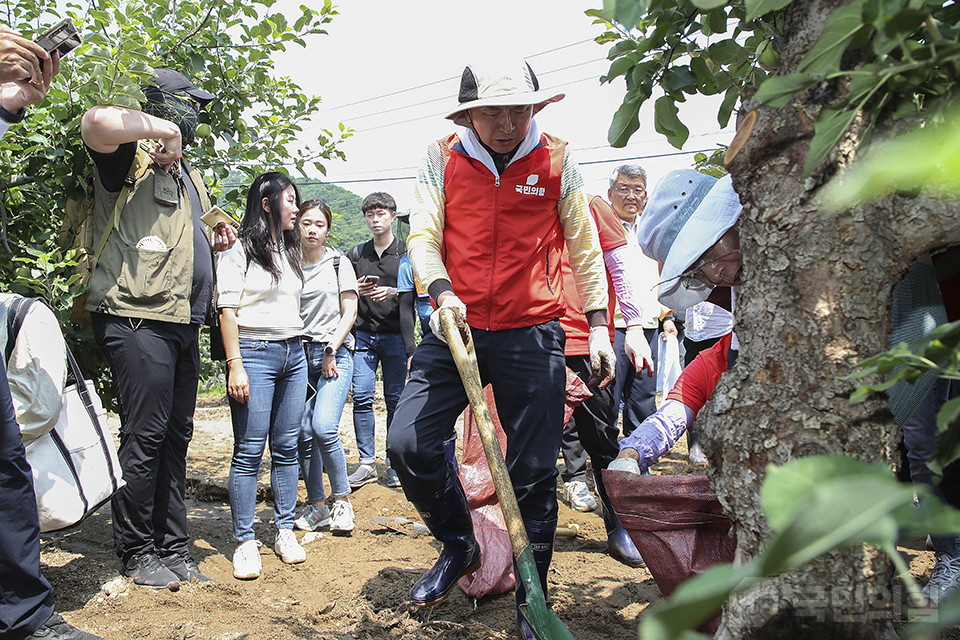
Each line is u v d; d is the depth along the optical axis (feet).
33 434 8.32
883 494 1.60
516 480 8.32
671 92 5.66
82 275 10.16
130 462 9.97
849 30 2.57
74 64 10.84
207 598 9.86
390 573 10.80
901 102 3.58
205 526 13.50
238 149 14.83
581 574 10.84
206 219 10.89
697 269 7.00
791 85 2.71
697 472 17.63
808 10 4.11
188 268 10.07
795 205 4.10
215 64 14.23
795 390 4.15
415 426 8.25
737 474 4.39
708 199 6.89
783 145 4.18
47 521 8.56
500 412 8.64
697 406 7.84
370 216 17.95
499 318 8.25
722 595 1.48
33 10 13.14
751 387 4.35
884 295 4.05
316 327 13.50
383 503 15.46
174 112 10.64
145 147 10.16
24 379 8.18
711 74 5.59
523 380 8.29
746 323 4.44
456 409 8.54
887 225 3.93
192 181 11.15
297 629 8.91
